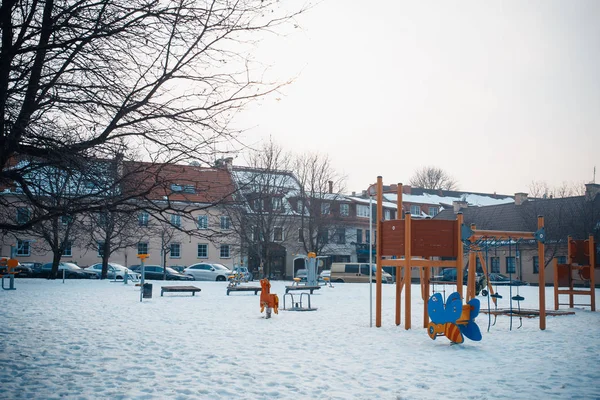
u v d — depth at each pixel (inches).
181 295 1106.7
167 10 315.0
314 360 394.6
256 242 2017.7
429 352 431.2
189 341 478.9
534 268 2263.8
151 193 319.6
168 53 321.4
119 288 1280.8
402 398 288.0
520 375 345.7
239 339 493.7
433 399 286.4
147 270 2048.5
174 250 2405.3
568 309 851.4
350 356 411.8
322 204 2319.1
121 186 317.1
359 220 2790.4
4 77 293.6
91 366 367.2
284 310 786.2
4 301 866.1
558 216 2201.0
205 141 324.5
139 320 634.2
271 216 2011.6
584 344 474.9
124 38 320.2
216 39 325.7
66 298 949.2
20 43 299.1
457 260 566.6
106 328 558.6
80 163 299.3
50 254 2249.0
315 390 305.0
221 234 336.5
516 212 2490.2
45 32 310.0
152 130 321.4
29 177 321.7
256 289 1093.1
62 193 335.9
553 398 289.4
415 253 563.2
